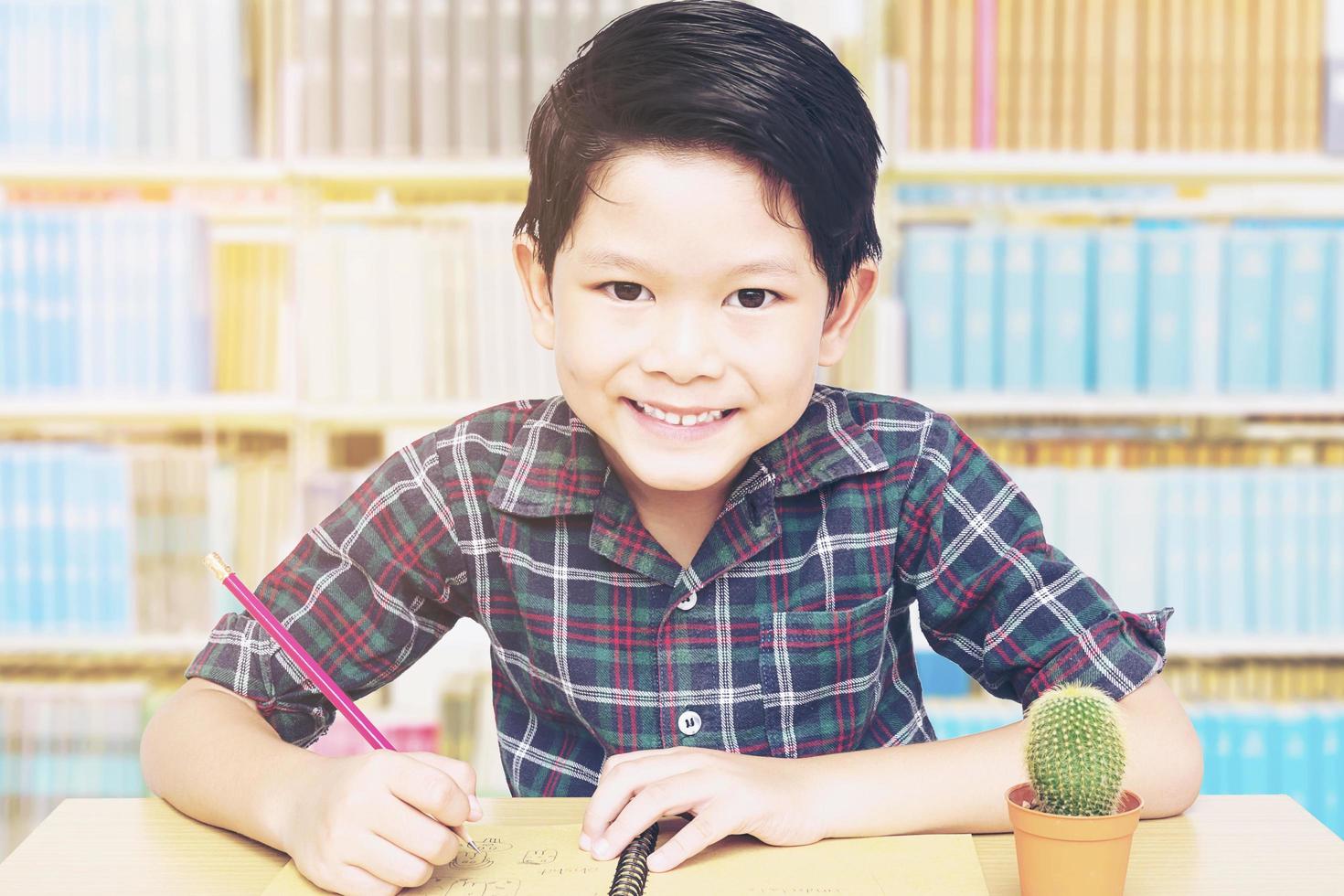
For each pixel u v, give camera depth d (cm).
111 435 219
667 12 65
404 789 60
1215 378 194
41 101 193
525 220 72
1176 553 198
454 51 192
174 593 202
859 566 82
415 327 197
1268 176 197
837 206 64
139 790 201
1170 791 71
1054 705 55
